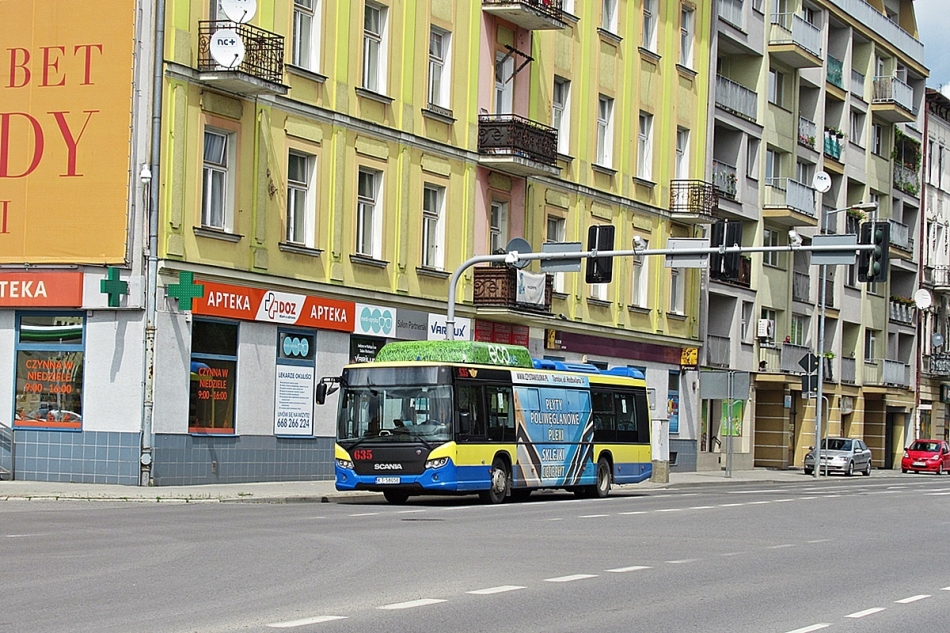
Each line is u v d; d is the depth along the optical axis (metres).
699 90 54.53
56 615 11.18
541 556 17.00
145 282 29.59
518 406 30.53
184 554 16.08
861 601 13.72
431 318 38.84
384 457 28.11
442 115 39.09
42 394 30.38
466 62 40.31
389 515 24.05
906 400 79.56
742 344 59.41
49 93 30.62
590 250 31.05
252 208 32.34
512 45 42.72
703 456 55.50
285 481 33.34
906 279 81.00
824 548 19.78
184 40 30.53
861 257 28.81
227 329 31.72
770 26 61.47
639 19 50.16
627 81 49.31
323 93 34.59
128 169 29.95
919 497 37.38
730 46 58.69
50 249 30.36
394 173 37.31
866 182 73.56
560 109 45.75
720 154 59.06
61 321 30.34
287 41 33.41
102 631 10.36
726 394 48.91
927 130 82.75
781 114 62.88
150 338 29.44
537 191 43.94
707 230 55.06
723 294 57.62
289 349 33.56
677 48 53.00
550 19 42.22
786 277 63.78
